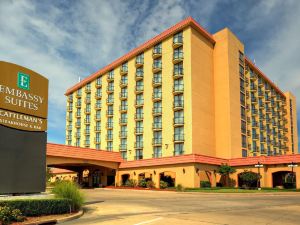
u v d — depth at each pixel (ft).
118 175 165.48
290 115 279.90
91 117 226.79
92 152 153.28
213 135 169.37
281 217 50.44
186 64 162.61
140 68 190.19
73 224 46.47
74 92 248.93
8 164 55.36
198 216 51.80
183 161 134.72
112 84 210.59
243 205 71.00
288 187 139.23
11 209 46.16
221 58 174.50
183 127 159.94
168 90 170.30
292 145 274.16
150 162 149.89
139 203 77.10
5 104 55.88
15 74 58.34
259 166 136.05
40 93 63.05
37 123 61.72
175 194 109.60
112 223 45.62
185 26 164.86
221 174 147.95
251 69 211.41
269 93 239.91
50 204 52.60
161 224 43.73
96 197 95.86
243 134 179.32
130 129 191.52
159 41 178.60
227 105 168.04
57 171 222.89
